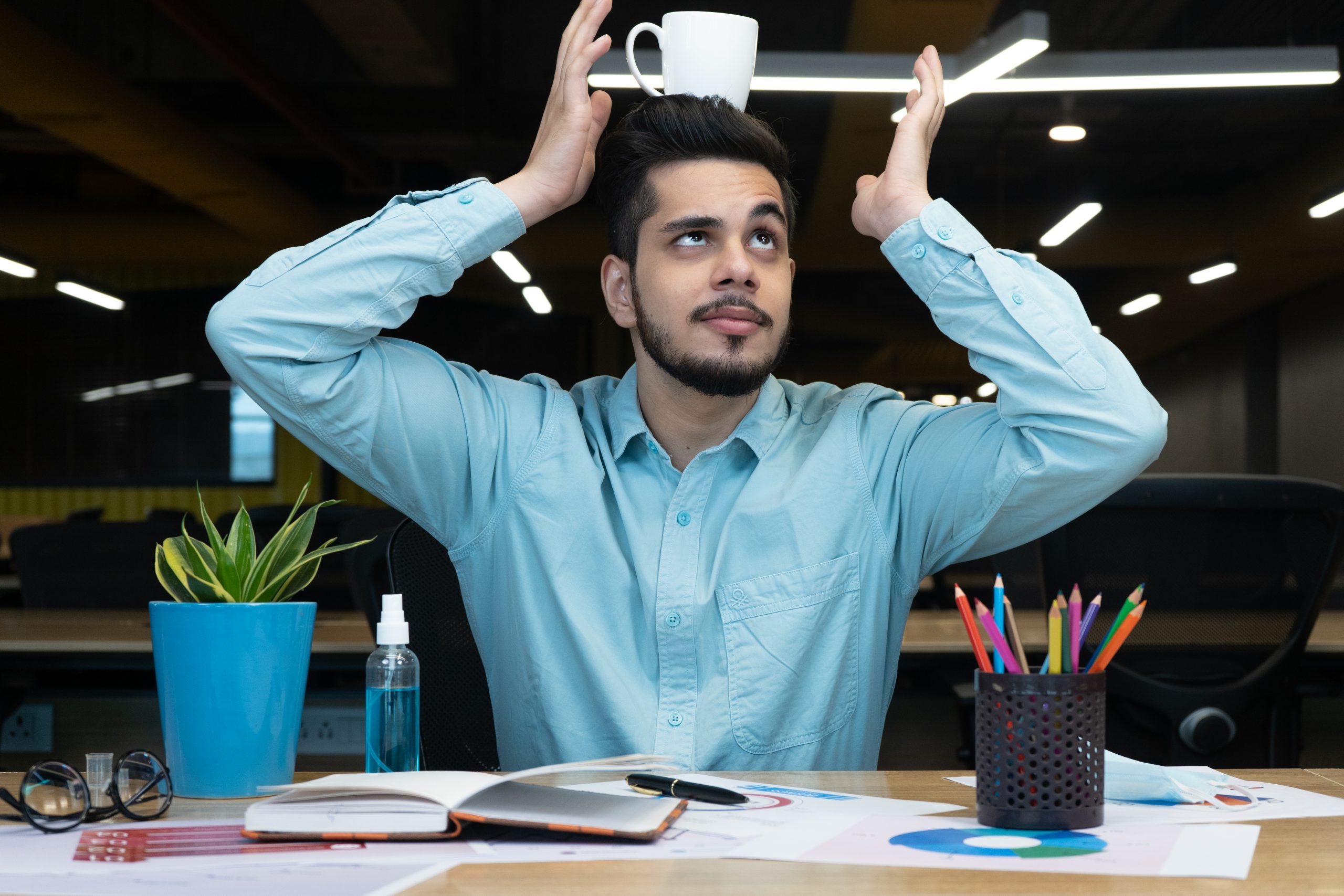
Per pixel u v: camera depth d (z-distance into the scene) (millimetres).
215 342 1267
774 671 1273
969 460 1316
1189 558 1944
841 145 7238
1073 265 9672
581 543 1321
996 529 1332
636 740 1254
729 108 1304
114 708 2277
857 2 5398
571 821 797
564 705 1296
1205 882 697
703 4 7578
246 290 1271
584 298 11414
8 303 10742
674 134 1274
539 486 1343
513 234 1346
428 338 10883
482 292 10992
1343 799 985
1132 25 7078
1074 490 1254
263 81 6773
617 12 7734
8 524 9469
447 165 9570
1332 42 7156
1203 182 9875
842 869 727
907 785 1057
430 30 6664
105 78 6402
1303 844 806
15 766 2279
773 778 1094
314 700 2221
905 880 702
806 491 1328
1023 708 845
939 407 1428
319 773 1162
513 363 11242
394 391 1315
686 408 1326
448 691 1454
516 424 1374
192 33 6035
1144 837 817
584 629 1290
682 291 1258
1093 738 847
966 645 2189
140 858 765
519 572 1335
